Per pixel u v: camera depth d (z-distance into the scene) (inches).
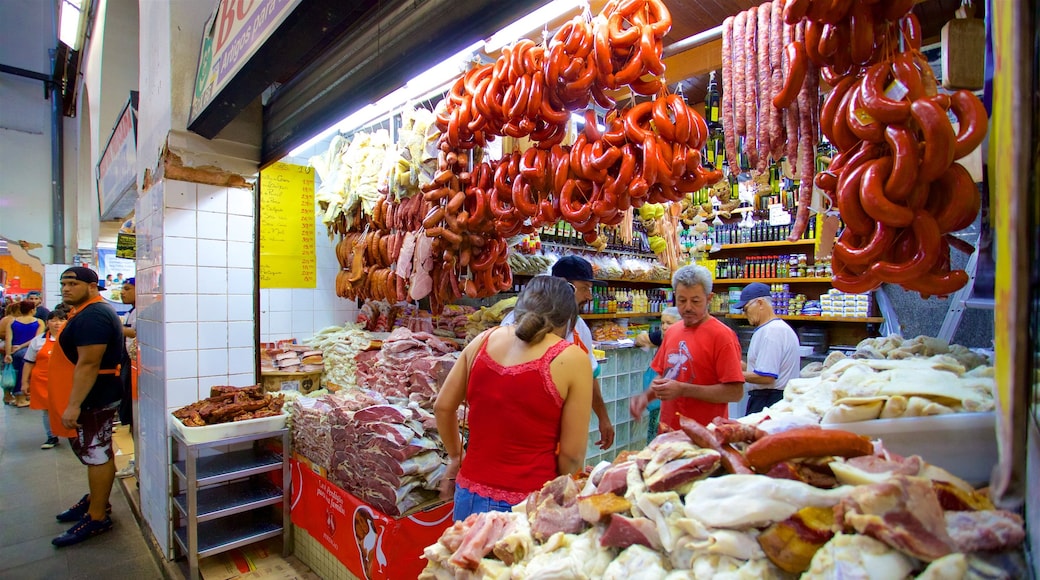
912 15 43.9
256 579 110.3
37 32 516.1
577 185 73.2
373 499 92.4
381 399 110.2
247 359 137.9
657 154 63.8
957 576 21.5
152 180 139.9
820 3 42.0
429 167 110.3
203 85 114.3
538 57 71.9
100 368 146.5
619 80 63.6
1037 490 21.9
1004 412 23.8
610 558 32.6
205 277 130.6
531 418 68.7
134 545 143.2
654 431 173.8
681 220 168.6
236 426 113.6
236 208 135.3
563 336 75.4
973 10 45.3
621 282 231.0
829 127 44.4
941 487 25.2
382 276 128.3
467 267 102.5
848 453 28.2
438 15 68.7
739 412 166.4
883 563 22.6
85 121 486.9
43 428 277.7
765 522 26.4
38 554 138.3
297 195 163.2
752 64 58.4
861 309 165.5
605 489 35.6
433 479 90.9
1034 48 21.5
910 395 31.6
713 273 208.1
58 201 523.2
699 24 86.0
